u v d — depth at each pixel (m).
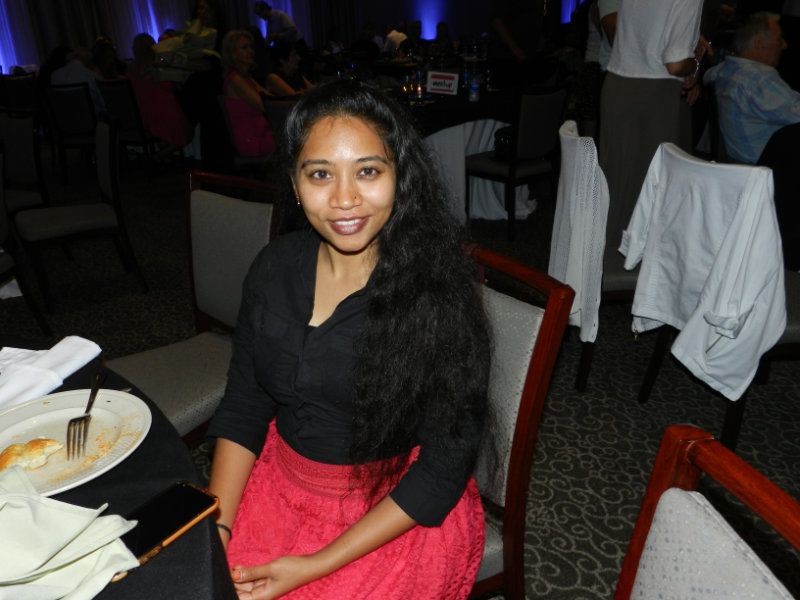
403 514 0.93
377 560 0.95
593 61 3.99
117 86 5.39
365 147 0.86
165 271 3.59
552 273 2.26
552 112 3.61
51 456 0.81
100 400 0.92
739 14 6.11
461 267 0.97
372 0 12.97
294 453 1.01
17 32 9.16
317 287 1.00
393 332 0.91
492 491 1.13
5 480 0.68
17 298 3.26
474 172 3.80
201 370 1.61
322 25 12.41
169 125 5.62
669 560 0.55
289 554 0.97
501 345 1.07
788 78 4.53
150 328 2.91
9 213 3.49
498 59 5.74
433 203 0.96
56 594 0.57
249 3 11.29
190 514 0.68
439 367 0.92
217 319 1.84
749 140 2.93
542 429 2.10
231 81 4.38
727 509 1.67
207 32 6.36
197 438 1.54
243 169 4.55
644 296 1.98
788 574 1.50
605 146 2.92
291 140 0.91
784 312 1.65
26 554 0.59
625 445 2.02
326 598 0.93
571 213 2.06
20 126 3.45
